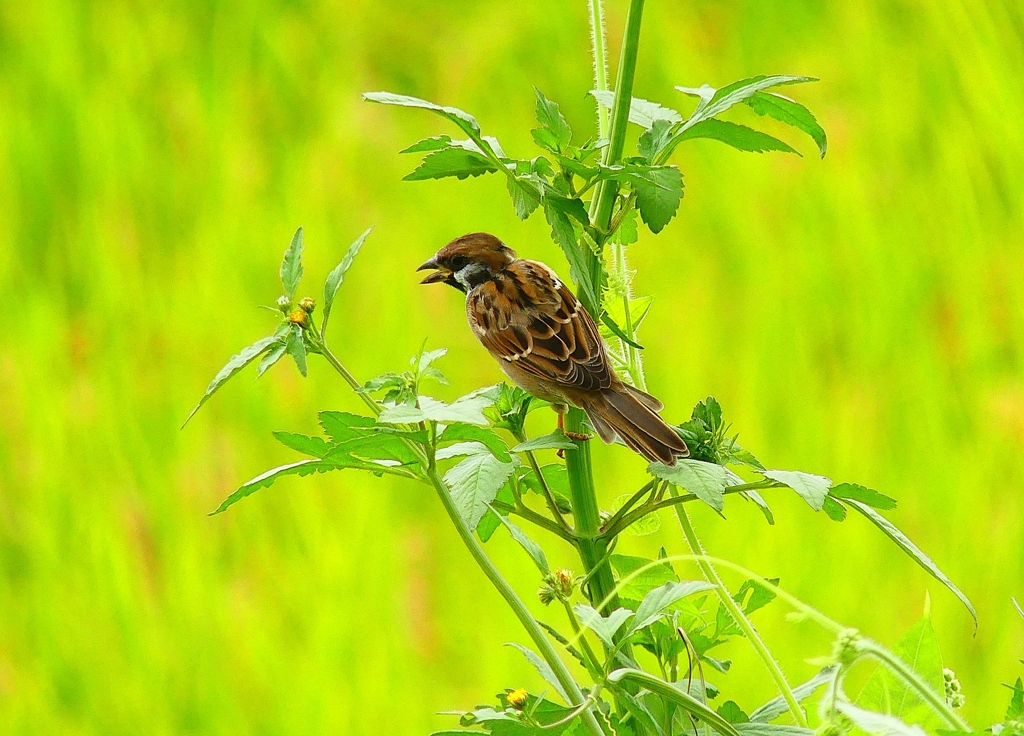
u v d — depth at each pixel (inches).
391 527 445.1
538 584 424.8
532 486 197.8
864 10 584.7
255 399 478.6
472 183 540.7
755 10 600.1
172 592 431.5
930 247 508.7
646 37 600.1
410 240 519.8
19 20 597.6
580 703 157.9
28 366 480.7
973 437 458.0
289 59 595.5
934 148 538.3
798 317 495.8
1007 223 513.7
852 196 524.7
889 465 450.9
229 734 406.0
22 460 459.8
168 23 605.3
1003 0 563.5
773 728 167.0
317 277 506.0
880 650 130.0
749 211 527.2
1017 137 527.2
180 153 557.6
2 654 424.8
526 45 601.3
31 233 536.1
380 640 416.5
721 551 423.2
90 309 506.6
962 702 171.6
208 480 455.5
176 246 533.3
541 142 185.8
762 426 463.2
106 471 462.0
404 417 148.7
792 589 411.8
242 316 501.0
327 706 402.0
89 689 416.2
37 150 549.0
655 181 178.9
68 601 431.5
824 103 560.4
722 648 395.5
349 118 561.9
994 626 410.9
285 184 542.3
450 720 403.2
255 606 427.2
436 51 602.9
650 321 503.5
